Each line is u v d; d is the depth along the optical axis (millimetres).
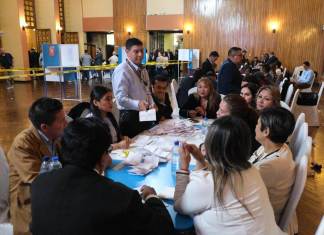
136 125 2848
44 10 13891
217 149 1138
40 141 1694
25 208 1669
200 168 1455
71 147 991
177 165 1883
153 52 13188
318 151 4277
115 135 2490
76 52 7434
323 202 2854
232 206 1121
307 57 12211
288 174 1539
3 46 12211
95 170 1045
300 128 2350
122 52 8930
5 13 11977
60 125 1671
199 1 13328
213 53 6688
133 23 14609
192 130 2779
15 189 1690
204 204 1179
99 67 10227
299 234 2373
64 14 15430
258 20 12609
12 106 7148
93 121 1053
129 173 1783
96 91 2354
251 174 1152
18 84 11570
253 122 2141
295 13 12102
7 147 4203
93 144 993
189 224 1282
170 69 13250
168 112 3404
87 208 900
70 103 7680
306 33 12094
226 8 12977
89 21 15250
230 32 13070
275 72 7664
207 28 13406
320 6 11742
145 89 2945
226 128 1134
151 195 1263
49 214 924
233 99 2180
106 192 933
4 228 1442
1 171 1761
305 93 5570
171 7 13875
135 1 14375
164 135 2605
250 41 12859
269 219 1164
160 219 1041
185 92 4410
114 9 14758
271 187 1519
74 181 950
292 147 2416
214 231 1168
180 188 1354
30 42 14359
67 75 8305
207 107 3426
